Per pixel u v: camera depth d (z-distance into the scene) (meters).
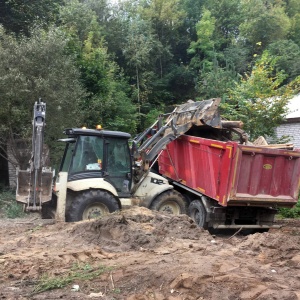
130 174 10.47
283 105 14.71
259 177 9.88
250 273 5.72
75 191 9.62
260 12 33.25
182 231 8.16
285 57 29.02
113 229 7.89
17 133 14.14
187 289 5.15
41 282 5.57
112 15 29.59
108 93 19.72
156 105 29.06
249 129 14.83
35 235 8.18
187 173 11.30
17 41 15.15
